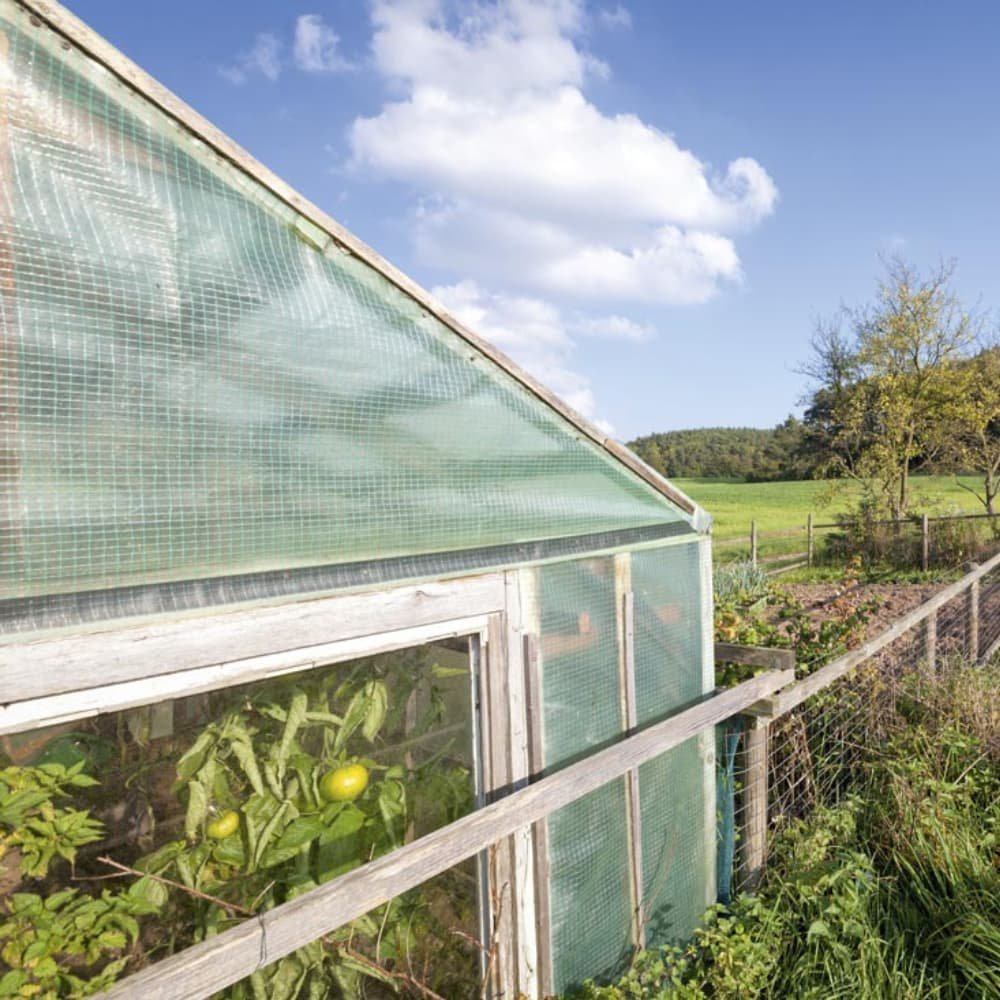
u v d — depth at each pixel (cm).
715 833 347
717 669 474
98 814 186
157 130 169
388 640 214
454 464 235
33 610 149
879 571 1539
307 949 209
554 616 268
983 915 314
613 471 294
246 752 201
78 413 155
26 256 148
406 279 213
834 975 286
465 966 241
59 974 171
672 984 277
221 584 179
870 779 430
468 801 245
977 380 2008
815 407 2291
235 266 181
